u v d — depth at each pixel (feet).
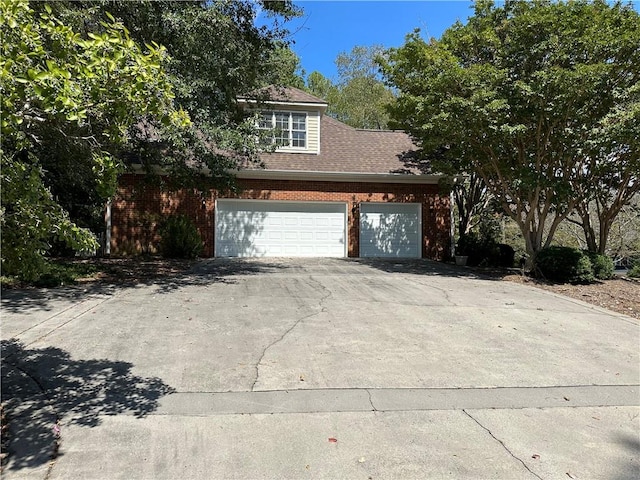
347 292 31.07
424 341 20.43
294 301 27.50
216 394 14.26
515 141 39.37
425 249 58.75
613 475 10.53
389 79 44.14
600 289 35.37
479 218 65.57
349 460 10.82
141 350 17.94
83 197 46.11
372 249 57.93
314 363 17.16
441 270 45.62
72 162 31.73
